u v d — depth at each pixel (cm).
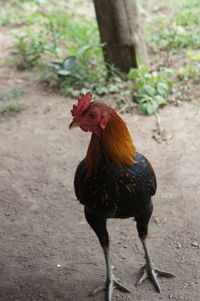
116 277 177
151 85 268
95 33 335
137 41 283
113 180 154
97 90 274
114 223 197
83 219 201
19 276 181
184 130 241
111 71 287
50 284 178
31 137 248
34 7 430
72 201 209
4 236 197
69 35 332
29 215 205
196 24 352
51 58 329
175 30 334
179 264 179
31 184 220
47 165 229
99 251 187
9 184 221
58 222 201
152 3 409
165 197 205
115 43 282
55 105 273
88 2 434
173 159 224
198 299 168
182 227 192
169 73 271
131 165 156
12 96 286
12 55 344
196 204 201
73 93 280
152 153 229
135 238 190
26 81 305
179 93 264
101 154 154
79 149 238
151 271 175
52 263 184
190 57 301
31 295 175
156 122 248
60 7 416
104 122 151
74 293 174
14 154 238
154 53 320
